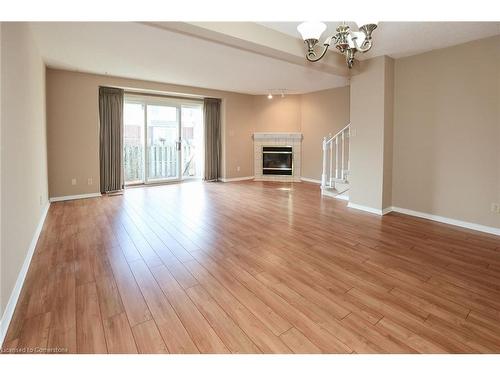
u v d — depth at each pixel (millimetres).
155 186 7074
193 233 3672
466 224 3959
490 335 1781
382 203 4578
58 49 4117
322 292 2281
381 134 4477
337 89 7172
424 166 4340
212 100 7707
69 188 5480
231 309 2051
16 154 2363
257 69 5320
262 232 3723
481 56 3676
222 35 2990
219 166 8086
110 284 2379
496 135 3629
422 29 3344
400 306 2094
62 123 5312
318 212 4750
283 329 1842
